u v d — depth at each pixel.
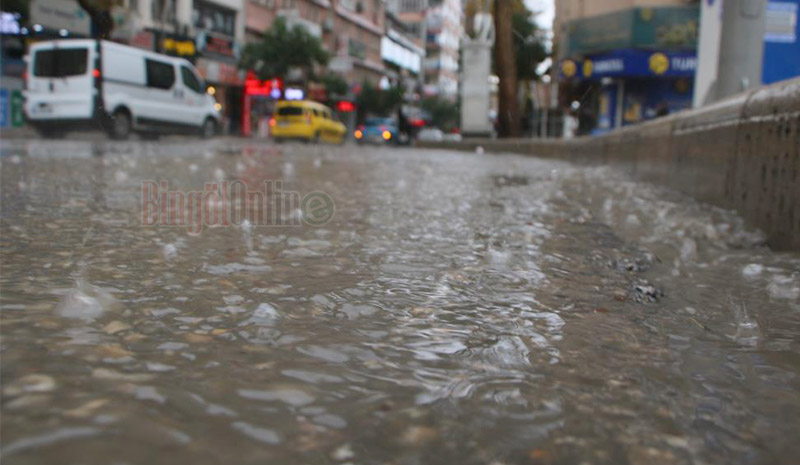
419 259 2.10
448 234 2.65
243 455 0.77
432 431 0.87
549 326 1.42
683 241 2.74
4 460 0.71
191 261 1.92
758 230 2.90
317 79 37.84
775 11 8.13
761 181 2.93
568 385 1.08
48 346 1.11
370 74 55.19
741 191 3.22
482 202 3.97
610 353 1.25
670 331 1.44
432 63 81.44
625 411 0.98
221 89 33.19
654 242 2.70
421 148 22.09
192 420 0.85
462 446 0.84
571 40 22.81
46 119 13.46
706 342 1.37
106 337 1.18
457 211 3.46
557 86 24.31
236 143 16.47
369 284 1.72
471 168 7.85
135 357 1.08
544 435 0.88
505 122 16.92
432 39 81.75
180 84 15.80
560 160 11.16
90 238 2.25
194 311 1.38
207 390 0.96
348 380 1.04
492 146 15.86
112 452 0.75
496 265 2.04
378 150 15.91
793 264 2.29
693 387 1.10
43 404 0.87
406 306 1.52
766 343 1.38
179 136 16.73
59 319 1.27
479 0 20.30
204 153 9.44
